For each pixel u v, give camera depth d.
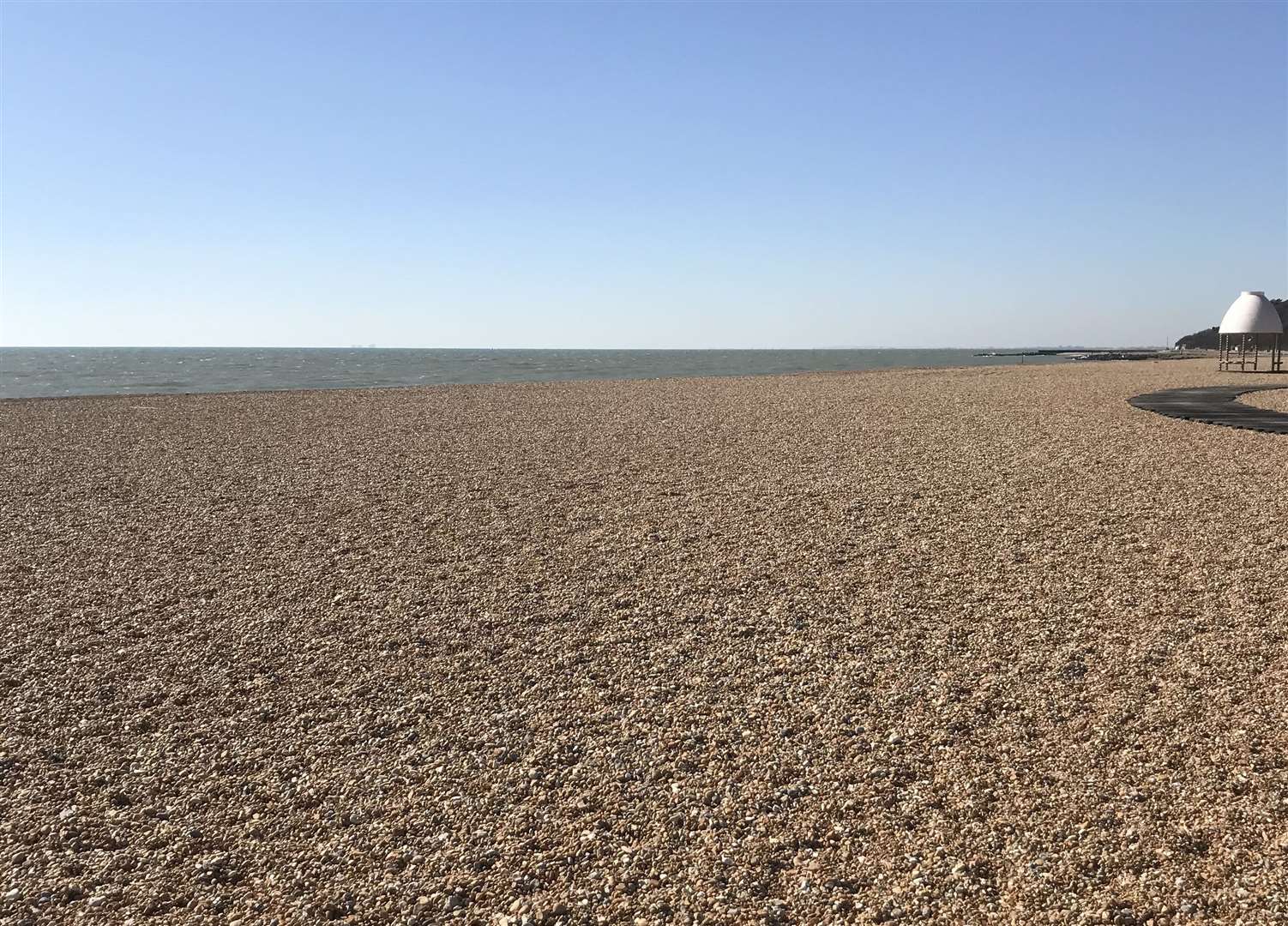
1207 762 4.02
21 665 5.32
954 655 5.27
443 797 3.93
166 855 3.54
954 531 7.93
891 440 13.32
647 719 4.61
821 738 4.36
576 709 4.73
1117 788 3.85
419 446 13.46
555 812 3.80
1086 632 5.54
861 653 5.34
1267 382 24.17
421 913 3.18
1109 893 3.20
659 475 10.85
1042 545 7.40
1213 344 94.06
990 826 3.62
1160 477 9.98
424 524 8.55
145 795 3.97
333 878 3.39
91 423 16.56
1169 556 6.99
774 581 6.69
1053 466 10.77
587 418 17.00
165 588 6.70
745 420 16.31
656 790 3.95
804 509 8.88
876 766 4.09
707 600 6.32
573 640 5.64
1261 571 6.52
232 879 3.40
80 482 10.68
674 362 77.50
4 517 8.91
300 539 8.03
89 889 3.33
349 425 16.11
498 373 45.84
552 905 3.21
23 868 3.46
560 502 9.41
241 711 4.76
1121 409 17.03
